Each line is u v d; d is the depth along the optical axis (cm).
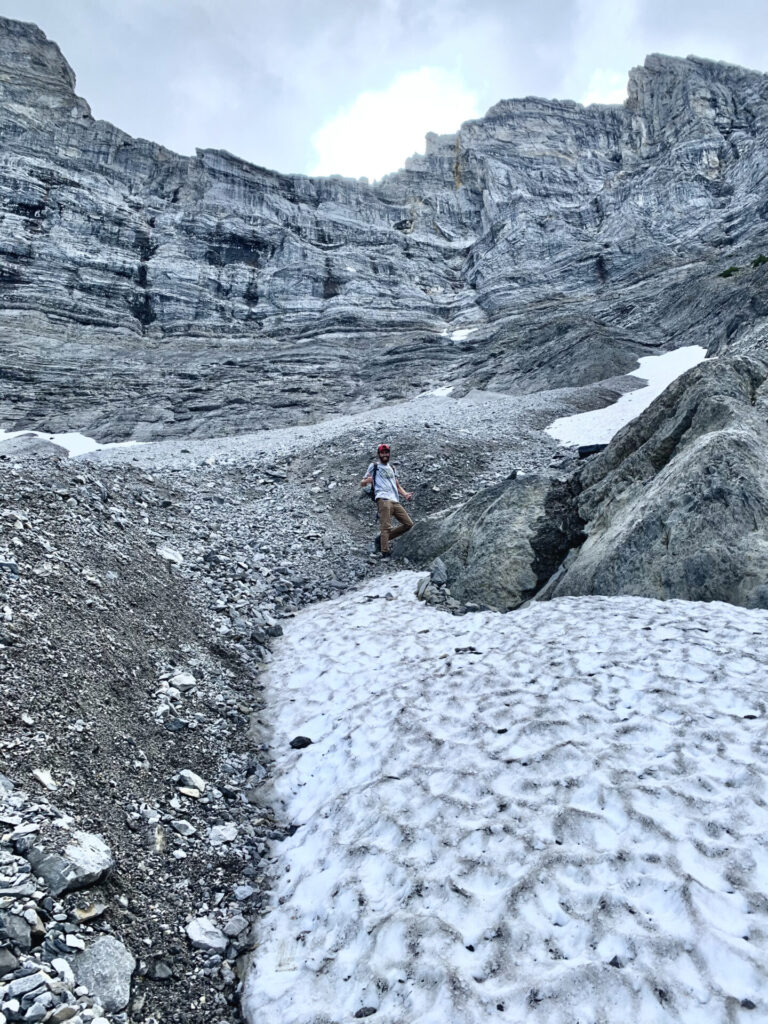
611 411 3247
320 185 10950
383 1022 414
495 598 1214
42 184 8306
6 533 906
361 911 500
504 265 9188
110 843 548
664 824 513
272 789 708
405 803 602
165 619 977
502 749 650
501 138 11962
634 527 1090
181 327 7881
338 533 1645
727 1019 376
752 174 8650
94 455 3650
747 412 1197
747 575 936
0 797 519
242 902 555
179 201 9656
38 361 6469
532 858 504
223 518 1598
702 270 6431
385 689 836
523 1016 397
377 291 8931
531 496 1380
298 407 5794
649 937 425
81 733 643
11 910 434
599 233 9269
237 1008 466
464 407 3769
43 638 726
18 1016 381
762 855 475
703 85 11194
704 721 634
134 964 455
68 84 10644
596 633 877
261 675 965
